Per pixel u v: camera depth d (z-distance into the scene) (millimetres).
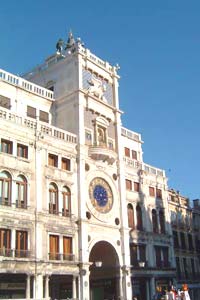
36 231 35656
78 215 40188
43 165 38156
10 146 35938
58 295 40312
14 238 33875
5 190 34531
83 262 38719
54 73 47219
